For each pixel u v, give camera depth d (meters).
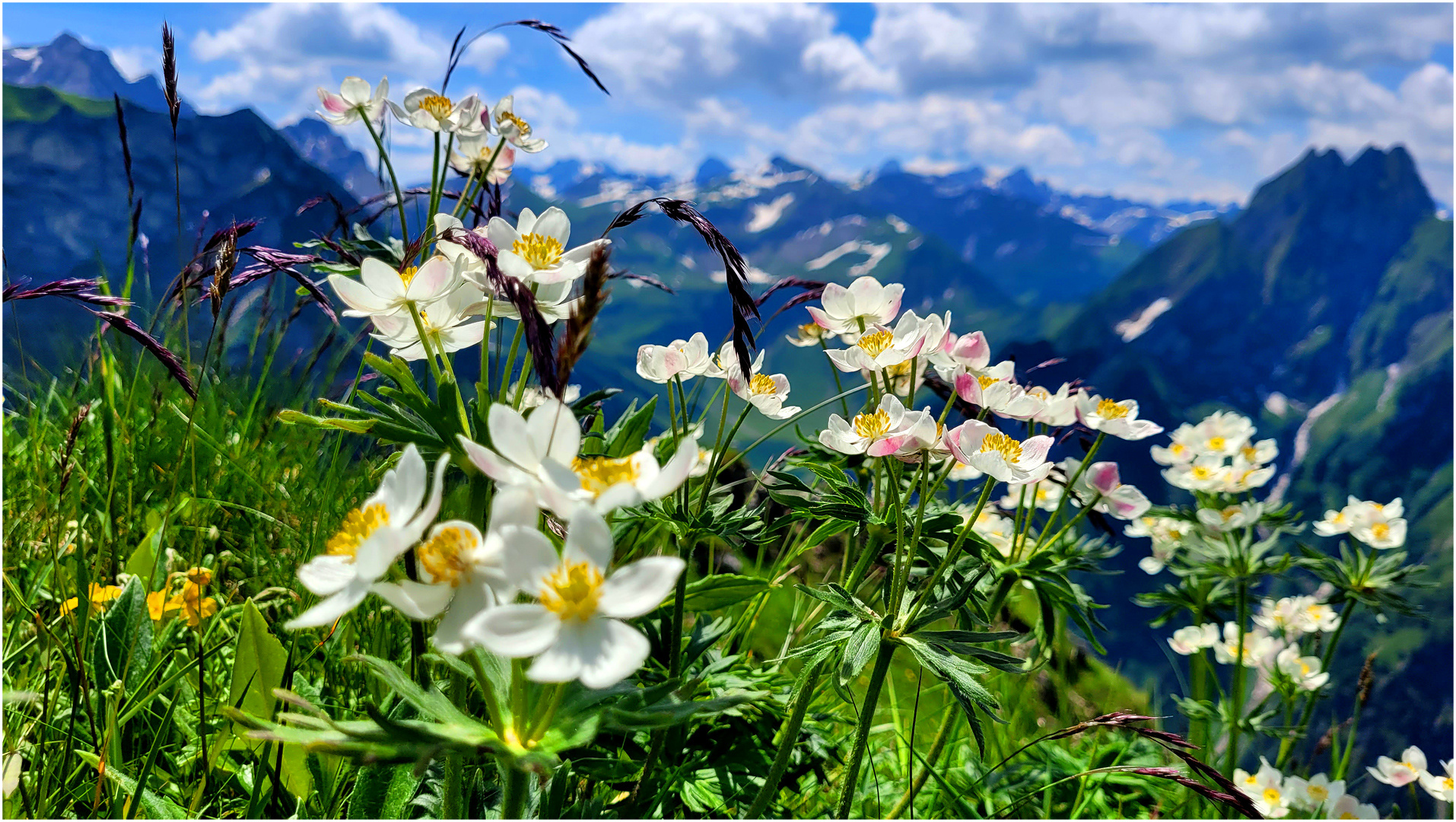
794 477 0.27
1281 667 0.45
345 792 0.25
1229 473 0.47
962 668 0.23
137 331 0.26
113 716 0.25
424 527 0.15
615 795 0.28
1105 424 0.33
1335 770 0.45
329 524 0.31
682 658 0.30
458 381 0.22
